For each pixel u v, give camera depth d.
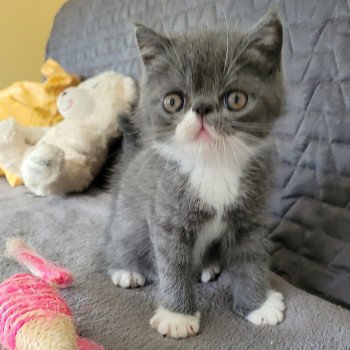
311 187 0.25
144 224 0.24
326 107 0.25
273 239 0.27
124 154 0.29
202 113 0.19
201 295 0.23
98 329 0.20
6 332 0.17
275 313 0.21
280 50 0.20
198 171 0.21
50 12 0.69
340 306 0.22
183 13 0.37
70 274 0.23
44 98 0.50
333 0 0.25
